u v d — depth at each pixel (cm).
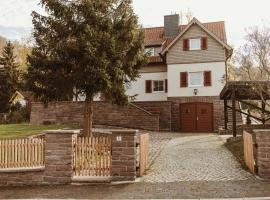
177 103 3375
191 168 1362
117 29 2081
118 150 1213
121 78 2020
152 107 3206
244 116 3425
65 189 1136
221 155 1619
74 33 2022
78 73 1952
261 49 2042
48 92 2041
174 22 3906
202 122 3294
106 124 3106
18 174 1236
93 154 1233
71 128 2825
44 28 2055
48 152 1234
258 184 1091
